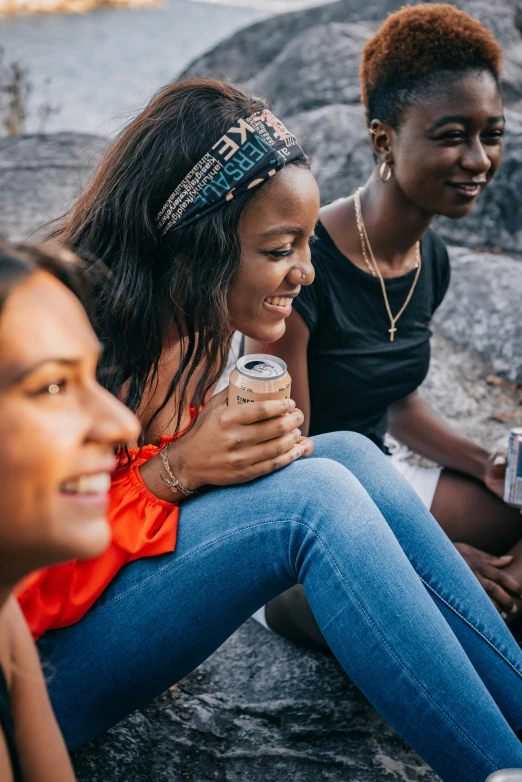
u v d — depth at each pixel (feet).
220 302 5.81
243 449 5.51
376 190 7.64
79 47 42.70
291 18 22.99
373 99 7.63
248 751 6.42
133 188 5.80
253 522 5.40
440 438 8.74
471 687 5.24
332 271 7.60
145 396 6.23
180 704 6.86
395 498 6.15
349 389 7.91
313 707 6.86
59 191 16.87
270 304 6.03
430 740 5.25
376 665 5.24
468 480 8.61
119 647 5.47
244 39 22.85
